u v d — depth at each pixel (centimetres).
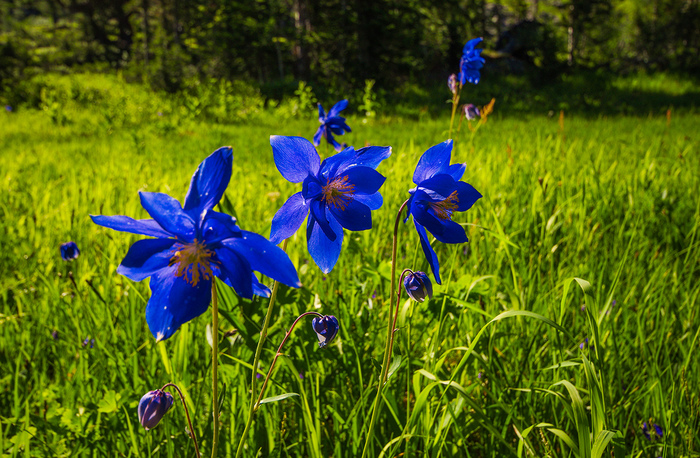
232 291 49
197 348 54
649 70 813
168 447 42
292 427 48
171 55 634
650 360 51
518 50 768
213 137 284
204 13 812
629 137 226
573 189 104
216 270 26
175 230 26
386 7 632
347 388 50
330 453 46
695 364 50
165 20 941
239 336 47
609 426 42
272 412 46
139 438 44
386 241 83
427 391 36
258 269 26
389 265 57
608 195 98
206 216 25
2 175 147
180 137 293
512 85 670
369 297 61
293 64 774
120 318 60
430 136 263
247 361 47
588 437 32
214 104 473
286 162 31
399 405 49
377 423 45
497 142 207
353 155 31
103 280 67
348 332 51
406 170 107
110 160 181
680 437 44
